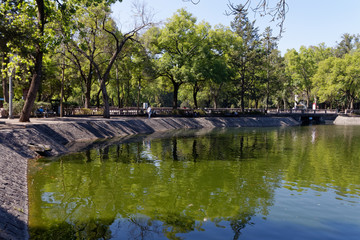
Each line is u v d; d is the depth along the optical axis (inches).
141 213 331.3
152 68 1646.2
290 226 300.8
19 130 670.5
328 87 2613.2
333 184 469.7
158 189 428.1
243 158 697.6
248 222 309.6
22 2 757.9
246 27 2159.2
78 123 998.4
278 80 2391.7
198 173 536.1
